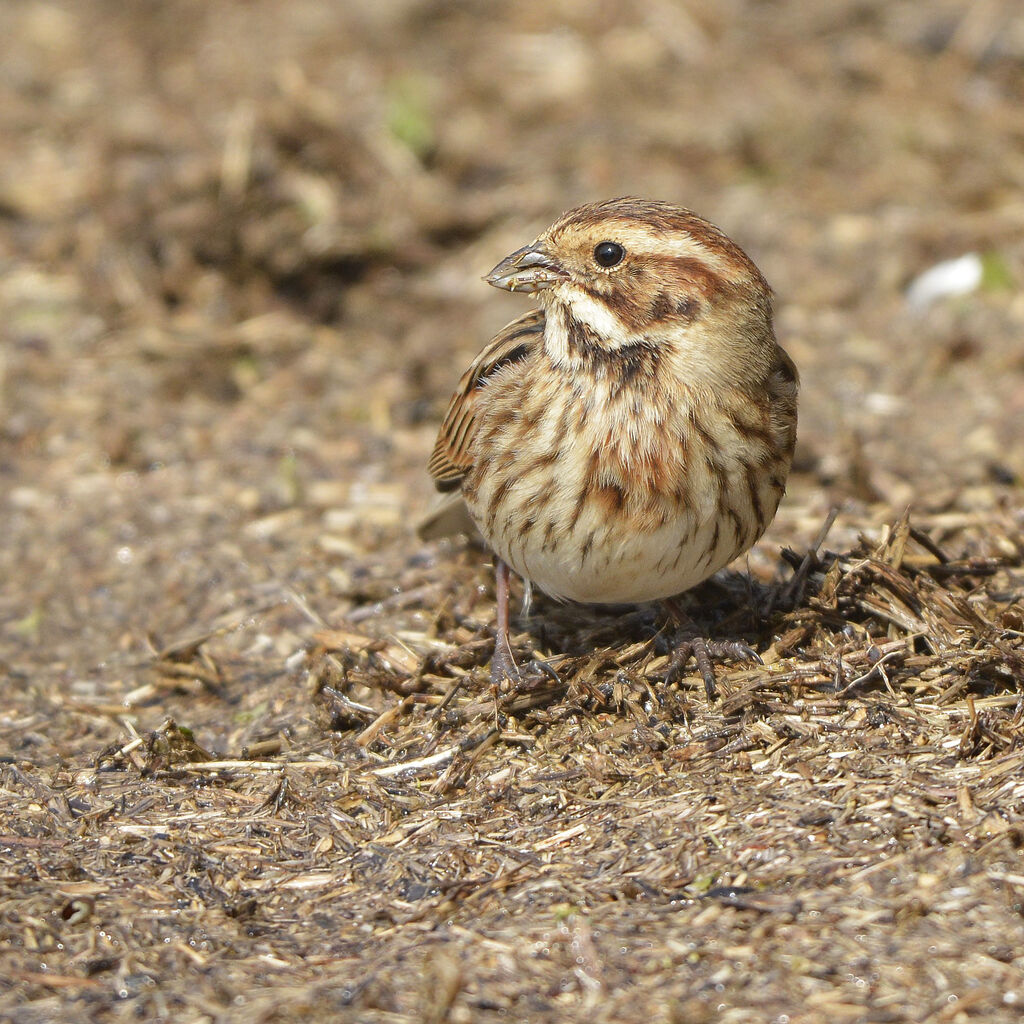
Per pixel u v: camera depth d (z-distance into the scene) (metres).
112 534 12.89
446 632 10.77
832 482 13.07
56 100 19.97
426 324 16.81
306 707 10.20
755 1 22.39
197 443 14.37
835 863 7.51
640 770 8.70
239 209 17.33
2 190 17.75
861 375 15.22
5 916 7.62
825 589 9.89
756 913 7.23
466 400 9.60
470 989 6.84
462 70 21.09
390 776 9.05
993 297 16.36
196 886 8.02
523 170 19.14
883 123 19.58
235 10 22.67
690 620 9.85
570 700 9.30
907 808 7.88
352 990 6.88
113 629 11.62
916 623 9.52
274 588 11.88
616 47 21.55
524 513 8.93
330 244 17.33
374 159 18.75
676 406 8.59
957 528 11.66
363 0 22.78
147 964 7.28
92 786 9.16
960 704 8.89
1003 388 14.74
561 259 8.77
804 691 9.14
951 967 6.75
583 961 7.00
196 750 9.60
